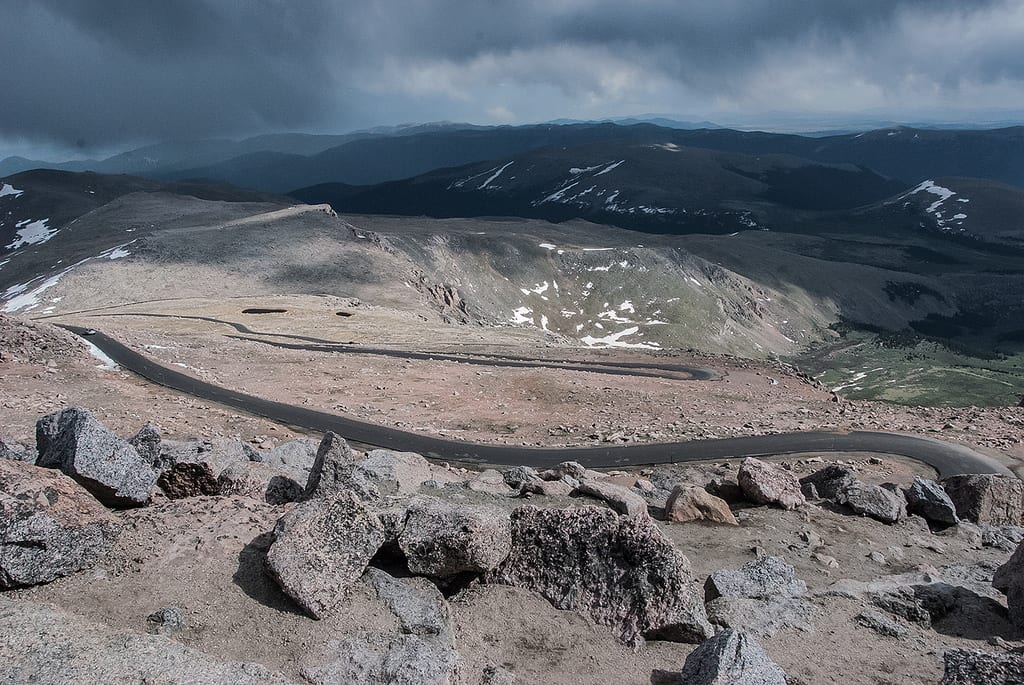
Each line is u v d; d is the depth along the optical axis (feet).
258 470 57.41
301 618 33.47
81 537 35.53
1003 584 45.29
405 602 35.68
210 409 147.23
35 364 156.97
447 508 40.93
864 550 58.49
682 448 134.31
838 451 130.41
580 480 71.10
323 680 28.86
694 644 37.24
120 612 32.42
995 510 76.84
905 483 110.93
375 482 56.44
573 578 39.65
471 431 151.12
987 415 162.20
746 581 45.52
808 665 35.37
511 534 41.50
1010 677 29.96
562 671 33.58
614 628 37.63
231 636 31.60
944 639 40.01
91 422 44.45
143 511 42.68
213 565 36.86
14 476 37.24
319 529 36.73
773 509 69.21
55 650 27.20
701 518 64.69
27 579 33.37
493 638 35.86
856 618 41.39
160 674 26.32
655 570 39.17
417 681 29.14
